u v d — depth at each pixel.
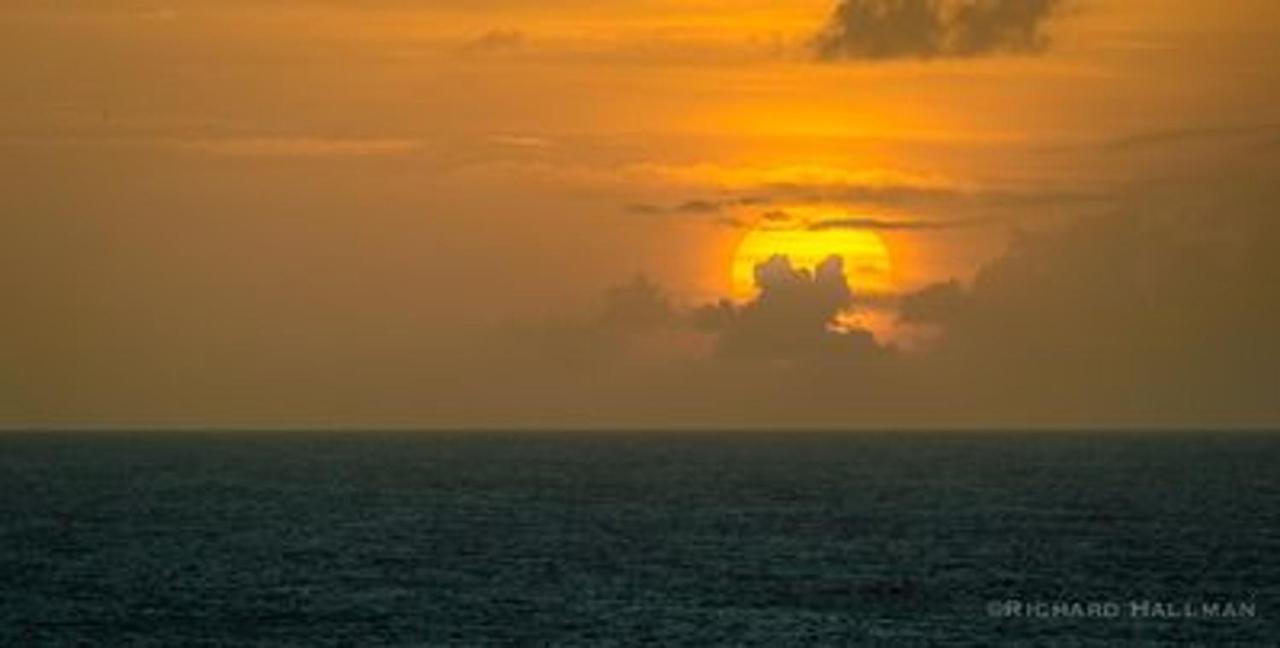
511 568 163.62
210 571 161.75
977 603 140.38
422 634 124.81
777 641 122.38
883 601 141.25
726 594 144.88
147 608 137.38
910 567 165.25
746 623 129.62
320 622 130.12
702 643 121.62
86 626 128.50
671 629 127.12
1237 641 123.62
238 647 119.81
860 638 123.88
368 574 159.12
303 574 159.38
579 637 123.62
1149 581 155.50
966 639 123.88
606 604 139.12
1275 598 144.75
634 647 120.00
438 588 148.88
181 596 144.38
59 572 160.75
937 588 149.50
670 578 155.75
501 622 130.12
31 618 132.00
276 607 137.88
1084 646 121.44
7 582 153.00
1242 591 149.00
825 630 126.94
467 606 138.12
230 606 138.38
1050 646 121.44
